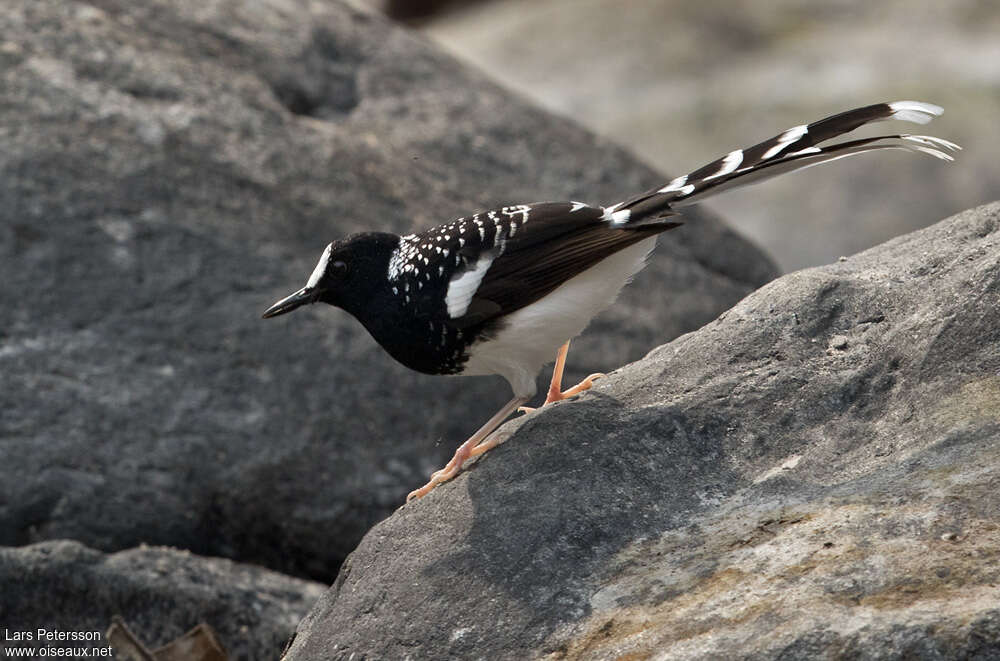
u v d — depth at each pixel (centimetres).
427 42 1706
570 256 779
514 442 779
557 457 750
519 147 1559
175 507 1130
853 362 761
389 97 1566
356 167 1399
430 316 802
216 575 1038
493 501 736
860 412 731
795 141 787
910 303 775
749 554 650
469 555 708
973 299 735
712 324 837
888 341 757
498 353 815
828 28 3130
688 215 1591
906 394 722
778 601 609
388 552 746
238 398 1179
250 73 1477
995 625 552
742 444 733
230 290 1229
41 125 1278
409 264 811
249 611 1009
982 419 680
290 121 1422
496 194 1477
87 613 984
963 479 646
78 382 1152
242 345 1203
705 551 664
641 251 815
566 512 711
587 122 2864
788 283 834
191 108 1364
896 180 2442
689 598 634
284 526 1159
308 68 1539
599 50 3122
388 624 695
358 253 826
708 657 591
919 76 2820
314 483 1166
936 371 720
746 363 786
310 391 1197
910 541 618
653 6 3234
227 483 1145
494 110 1592
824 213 2414
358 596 727
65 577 985
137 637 978
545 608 665
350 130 1488
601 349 1341
